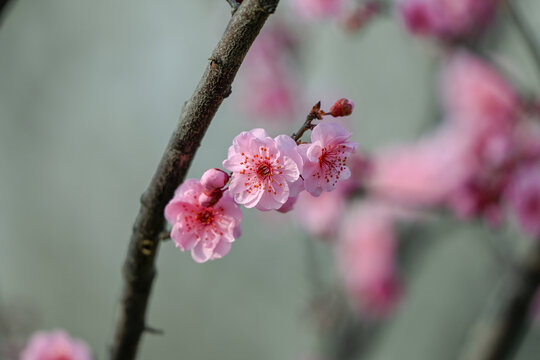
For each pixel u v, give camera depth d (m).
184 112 0.67
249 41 0.66
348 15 1.03
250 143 0.67
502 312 0.93
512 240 1.05
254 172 0.67
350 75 1.79
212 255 0.68
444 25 1.01
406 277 1.32
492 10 1.01
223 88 0.66
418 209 1.05
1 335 0.89
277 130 1.41
